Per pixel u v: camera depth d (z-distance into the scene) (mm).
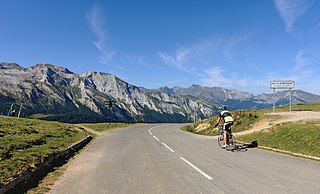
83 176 10086
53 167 11883
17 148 13961
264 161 12734
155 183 8859
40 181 9359
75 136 24250
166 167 11539
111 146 19797
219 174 10031
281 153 15422
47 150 14250
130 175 10102
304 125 19812
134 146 19516
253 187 8195
